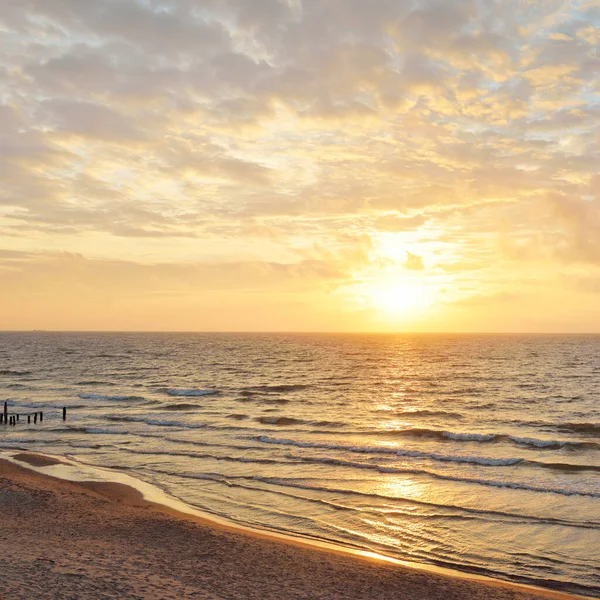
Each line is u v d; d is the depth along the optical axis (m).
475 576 13.68
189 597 10.73
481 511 18.72
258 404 49.81
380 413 44.44
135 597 10.29
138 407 46.88
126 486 21.58
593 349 176.00
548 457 28.14
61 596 9.96
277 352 155.12
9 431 34.84
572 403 51.84
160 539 15.13
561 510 18.84
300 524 17.50
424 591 12.36
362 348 183.75
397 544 15.86
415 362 114.12
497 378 78.19
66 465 25.30
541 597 12.23
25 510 17.47
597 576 13.73
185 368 95.50
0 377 76.88
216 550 14.42
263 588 11.91
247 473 23.78
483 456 27.80
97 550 13.51
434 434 34.59
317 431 35.50
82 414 42.25
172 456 27.22
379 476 23.48
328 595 11.81
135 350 160.62
